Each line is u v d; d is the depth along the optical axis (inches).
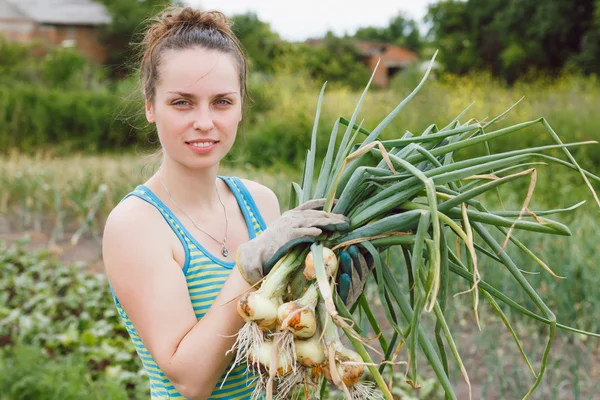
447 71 976.3
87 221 278.5
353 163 61.4
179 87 59.2
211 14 62.4
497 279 181.0
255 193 72.4
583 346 172.2
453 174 54.4
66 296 214.2
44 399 132.6
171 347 57.8
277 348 54.7
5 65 875.4
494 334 164.4
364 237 57.7
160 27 61.8
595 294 161.9
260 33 1214.3
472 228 59.3
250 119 538.3
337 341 55.2
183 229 62.6
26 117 588.1
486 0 956.6
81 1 1424.7
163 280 59.1
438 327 59.1
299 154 444.1
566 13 850.1
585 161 355.9
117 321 198.8
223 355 57.3
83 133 596.7
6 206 348.8
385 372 157.3
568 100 461.1
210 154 61.2
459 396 150.1
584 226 210.5
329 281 57.4
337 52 1362.0
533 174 53.7
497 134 54.8
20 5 1402.6
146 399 145.2
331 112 480.4
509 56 887.1
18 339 170.9
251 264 56.6
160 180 64.7
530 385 148.0
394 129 434.0
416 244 51.1
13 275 231.6
